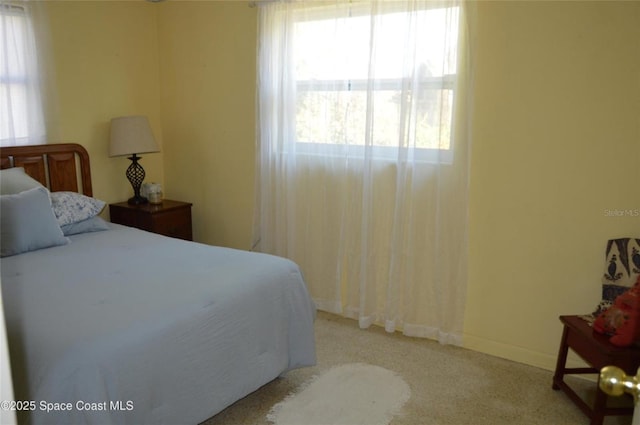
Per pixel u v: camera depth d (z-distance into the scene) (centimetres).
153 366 165
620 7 226
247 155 367
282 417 216
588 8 232
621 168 235
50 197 291
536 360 269
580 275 253
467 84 262
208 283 207
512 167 262
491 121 264
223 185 385
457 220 275
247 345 206
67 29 332
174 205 373
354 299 320
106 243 274
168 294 194
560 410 226
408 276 291
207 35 368
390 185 296
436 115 272
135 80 382
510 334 276
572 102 242
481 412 223
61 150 331
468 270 283
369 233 301
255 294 212
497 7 254
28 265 231
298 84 319
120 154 346
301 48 314
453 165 271
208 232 402
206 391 187
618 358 200
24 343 154
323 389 239
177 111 397
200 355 183
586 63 236
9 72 299
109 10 357
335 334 301
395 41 280
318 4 303
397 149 290
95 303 184
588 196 245
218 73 369
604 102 235
